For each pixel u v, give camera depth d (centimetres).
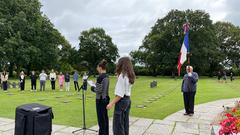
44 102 1433
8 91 2162
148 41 6762
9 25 4419
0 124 846
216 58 6253
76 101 1485
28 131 552
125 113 545
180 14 5988
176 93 2011
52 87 2345
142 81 4059
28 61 4562
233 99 1619
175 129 819
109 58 7656
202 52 5734
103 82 639
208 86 2859
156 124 883
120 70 540
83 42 7538
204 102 1479
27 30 4788
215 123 870
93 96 1764
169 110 1171
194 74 1047
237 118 482
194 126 860
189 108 1045
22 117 555
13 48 4419
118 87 529
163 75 6719
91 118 967
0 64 4453
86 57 7538
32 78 2272
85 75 1125
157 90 2305
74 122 894
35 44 4947
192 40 5862
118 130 535
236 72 6644
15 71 5306
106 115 655
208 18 6056
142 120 940
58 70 5456
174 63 5859
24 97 1681
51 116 588
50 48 5131
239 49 7506
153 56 6112
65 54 6962
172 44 5841
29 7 4900
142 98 1659
